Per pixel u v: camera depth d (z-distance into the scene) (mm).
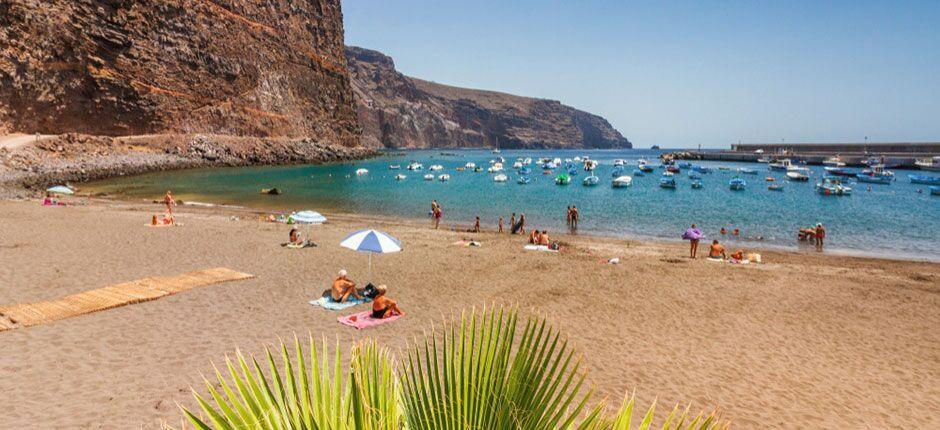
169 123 76688
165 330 10125
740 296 14812
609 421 2252
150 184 53469
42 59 61562
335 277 15406
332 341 10070
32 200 34688
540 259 19484
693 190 61375
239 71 88312
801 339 11492
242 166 80750
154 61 75000
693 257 21984
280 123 97250
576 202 47875
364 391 2023
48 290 12492
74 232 21016
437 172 86000
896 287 16328
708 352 10516
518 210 41938
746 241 29250
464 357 2209
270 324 10883
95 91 67562
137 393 7426
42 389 7379
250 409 1943
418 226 31719
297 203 43562
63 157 57406
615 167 112250
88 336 9531
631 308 13344
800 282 16703
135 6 72188
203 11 82375
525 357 2262
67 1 64625
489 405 2186
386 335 10516
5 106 58531
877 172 81188
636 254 22203
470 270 17203
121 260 16219
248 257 17750
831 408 8328
